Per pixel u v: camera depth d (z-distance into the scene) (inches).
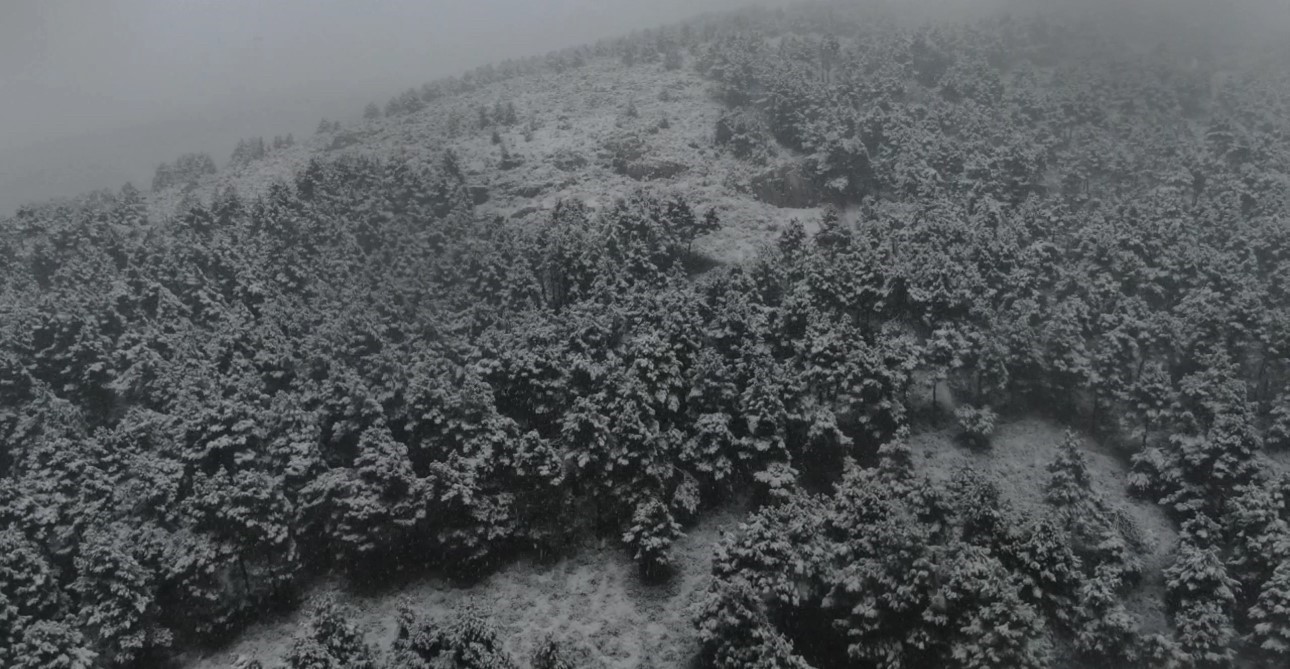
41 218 3575.3
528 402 2342.5
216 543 1915.6
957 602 1583.4
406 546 2095.2
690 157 4426.7
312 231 3299.7
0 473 2191.2
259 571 1999.3
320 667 1470.2
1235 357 2556.6
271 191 3607.3
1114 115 4692.4
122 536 1878.7
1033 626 1552.7
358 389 2207.2
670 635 1882.4
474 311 2733.8
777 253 3149.6
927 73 5305.1
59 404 2142.0
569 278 2901.1
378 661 1759.4
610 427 2155.5
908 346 2488.9
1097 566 1895.9
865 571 1664.6
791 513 1856.5
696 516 2245.3
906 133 4052.7
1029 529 1831.9
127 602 1765.5
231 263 3002.0
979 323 2605.8
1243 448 2140.7
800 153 4357.8
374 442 2066.9
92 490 1985.7
